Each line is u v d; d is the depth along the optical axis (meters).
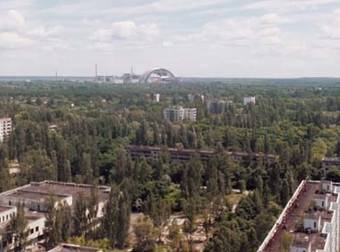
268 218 179.25
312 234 147.75
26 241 178.75
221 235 168.50
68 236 184.62
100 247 173.62
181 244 191.12
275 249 136.50
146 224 193.62
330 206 174.88
